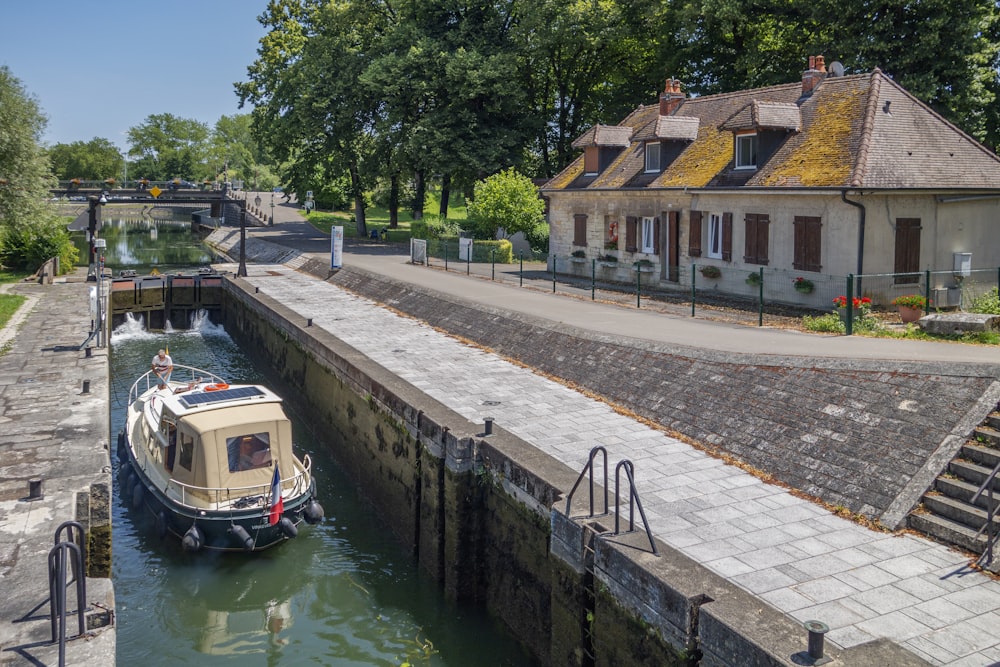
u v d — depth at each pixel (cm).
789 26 3609
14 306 3192
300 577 1541
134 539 1675
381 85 4981
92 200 3997
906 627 858
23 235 4228
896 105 2553
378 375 1888
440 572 1495
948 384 1252
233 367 3219
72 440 1633
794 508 1172
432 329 2653
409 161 5219
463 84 4753
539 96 5438
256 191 12444
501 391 1831
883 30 3203
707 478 1287
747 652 773
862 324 1970
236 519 1551
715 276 2814
